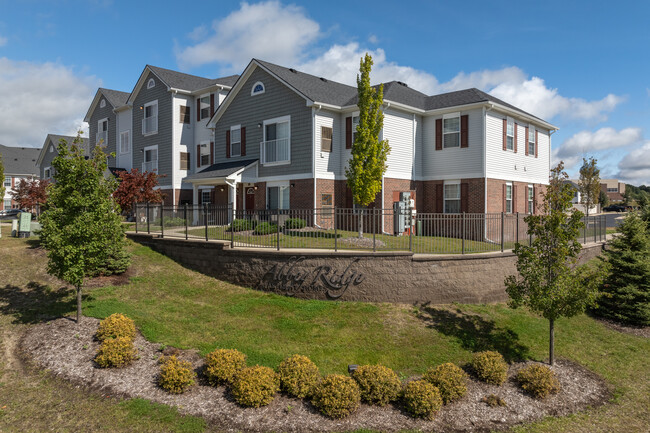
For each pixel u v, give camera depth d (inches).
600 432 298.4
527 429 292.2
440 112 817.5
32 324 387.9
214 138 989.2
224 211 575.8
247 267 499.2
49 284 473.1
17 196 1255.5
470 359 381.1
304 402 297.3
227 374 305.0
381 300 463.8
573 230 389.4
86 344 352.5
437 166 830.5
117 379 307.7
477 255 496.4
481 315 465.1
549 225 395.2
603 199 2288.4
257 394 283.7
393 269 466.0
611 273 542.0
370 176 646.5
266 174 862.5
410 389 299.7
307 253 470.0
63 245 378.9
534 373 347.3
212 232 588.4
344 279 464.4
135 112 1206.9
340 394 283.7
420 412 289.4
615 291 530.3
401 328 415.2
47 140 1600.6
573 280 385.7
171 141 1083.9
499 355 365.1
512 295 407.8
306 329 400.8
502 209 807.1
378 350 376.8
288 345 371.2
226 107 951.6
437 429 280.8
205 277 530.0
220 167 930.7
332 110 803.4
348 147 807.1
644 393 360.2
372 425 277.7
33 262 525.7
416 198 835.4
